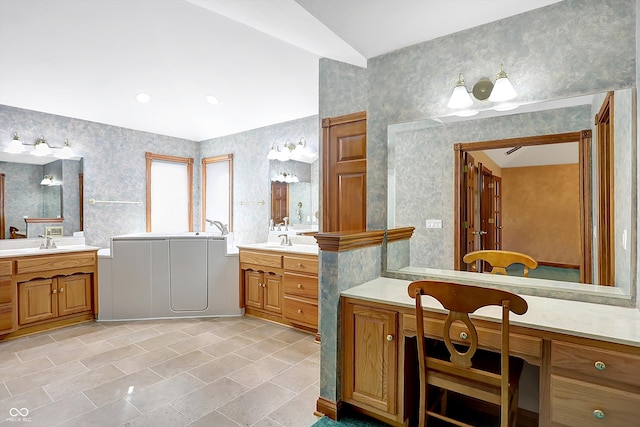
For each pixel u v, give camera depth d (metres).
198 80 3.47
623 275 1.72
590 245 1.81
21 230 3.71
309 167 3.93
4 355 2.79
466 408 2.16
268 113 4.02
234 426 1.90
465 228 2.17
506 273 2.06
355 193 2.99
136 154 4.57
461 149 2.17
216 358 2.76
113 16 2.54
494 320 1.53
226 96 3.79
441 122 2.23
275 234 4.27
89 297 3.65
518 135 1.99
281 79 3.38
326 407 2.01
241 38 2.79
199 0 2.18
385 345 1.85
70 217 4.03
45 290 3.35
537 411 1.95
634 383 1.27
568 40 1.80
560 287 1.88
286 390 2.29
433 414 1.65
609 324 1.43
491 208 2.09
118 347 2.97
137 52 2.99
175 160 4.94
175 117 4.32
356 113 2.94
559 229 1.89
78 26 2.63
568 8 1.79
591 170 1.79
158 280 3.75
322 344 2.06
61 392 2.23
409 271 2.35
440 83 2.19
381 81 2.43
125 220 4.47
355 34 2.13
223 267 3.84
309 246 3.79
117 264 3.68
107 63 3.14
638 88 1.60
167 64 3.19
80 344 3.03
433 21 1.98
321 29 2.11
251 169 4.55
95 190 4.21
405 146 2.36
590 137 1.79
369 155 2.51
